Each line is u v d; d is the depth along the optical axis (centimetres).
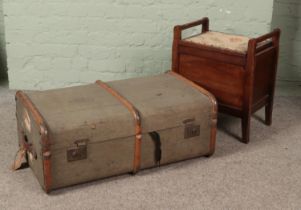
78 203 213
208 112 244
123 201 215
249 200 220
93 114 220
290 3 348
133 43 330
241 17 324
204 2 321
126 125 222
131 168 232
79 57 332
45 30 324
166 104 236
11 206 210
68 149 212
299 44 358
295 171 245
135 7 321
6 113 297
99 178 227
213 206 214
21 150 234
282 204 217
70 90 246
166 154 239
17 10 318
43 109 221
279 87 362
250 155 259
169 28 327
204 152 251
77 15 321
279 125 298
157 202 216
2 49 356
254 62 257
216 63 268
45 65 333
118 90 249
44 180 213
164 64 335
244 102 264
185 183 231
